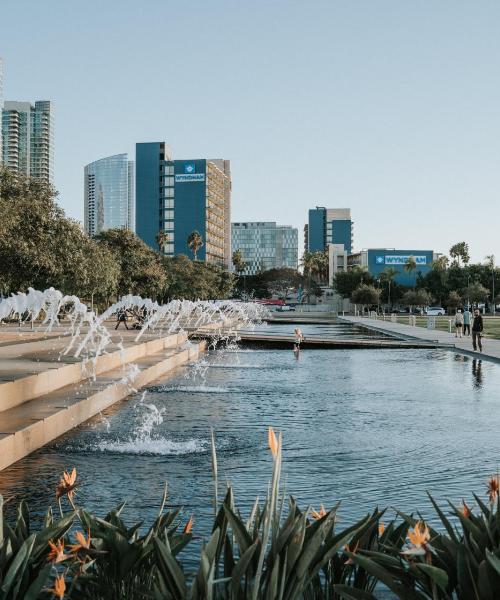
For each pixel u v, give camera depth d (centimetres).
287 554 305
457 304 12056
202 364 2892
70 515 363
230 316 8756
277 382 2227
